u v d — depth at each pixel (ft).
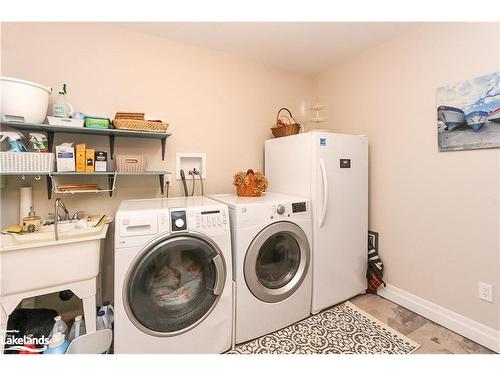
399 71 6.54
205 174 7.41
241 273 5.07
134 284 4.13
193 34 6.55
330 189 6.23
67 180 5.80
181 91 6.98
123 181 6.36
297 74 9.01
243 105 7.98
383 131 6.97
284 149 6.99
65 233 4.43
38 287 4.13
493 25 4.86
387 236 6.97
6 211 5.26
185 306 4.72
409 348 5.07
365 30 6.32
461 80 5.33
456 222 5.54
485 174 5.07
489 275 5.08
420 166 6.16
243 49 7.35
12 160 4.60
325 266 6.24
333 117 8.55
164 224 4.38
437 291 5.91
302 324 5.83
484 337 5.11
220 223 4.86
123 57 6.23
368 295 7.23
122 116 5.75
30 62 5.35
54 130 5.41
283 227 5.54
